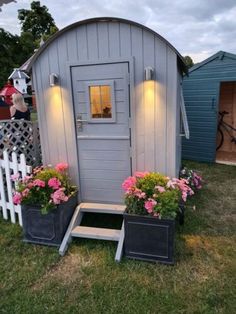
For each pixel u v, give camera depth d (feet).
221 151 22.99
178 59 9.11
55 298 6.84
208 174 16.76
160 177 8.79
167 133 9.16
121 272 7.72
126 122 9.46
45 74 9.80
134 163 9.69
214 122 18.78
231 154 21.76
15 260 8.41
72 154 10.25
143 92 9.02
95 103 9.59
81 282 7.38
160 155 9.40
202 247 8.87
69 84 9.59
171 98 8.84
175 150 9.41
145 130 9.32
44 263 8.23
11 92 24.16
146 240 8.02
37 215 8.97
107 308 6.48
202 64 18.56
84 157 10.21
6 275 7.73
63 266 8.09
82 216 10.25
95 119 9.70
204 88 18.75
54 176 9.54
